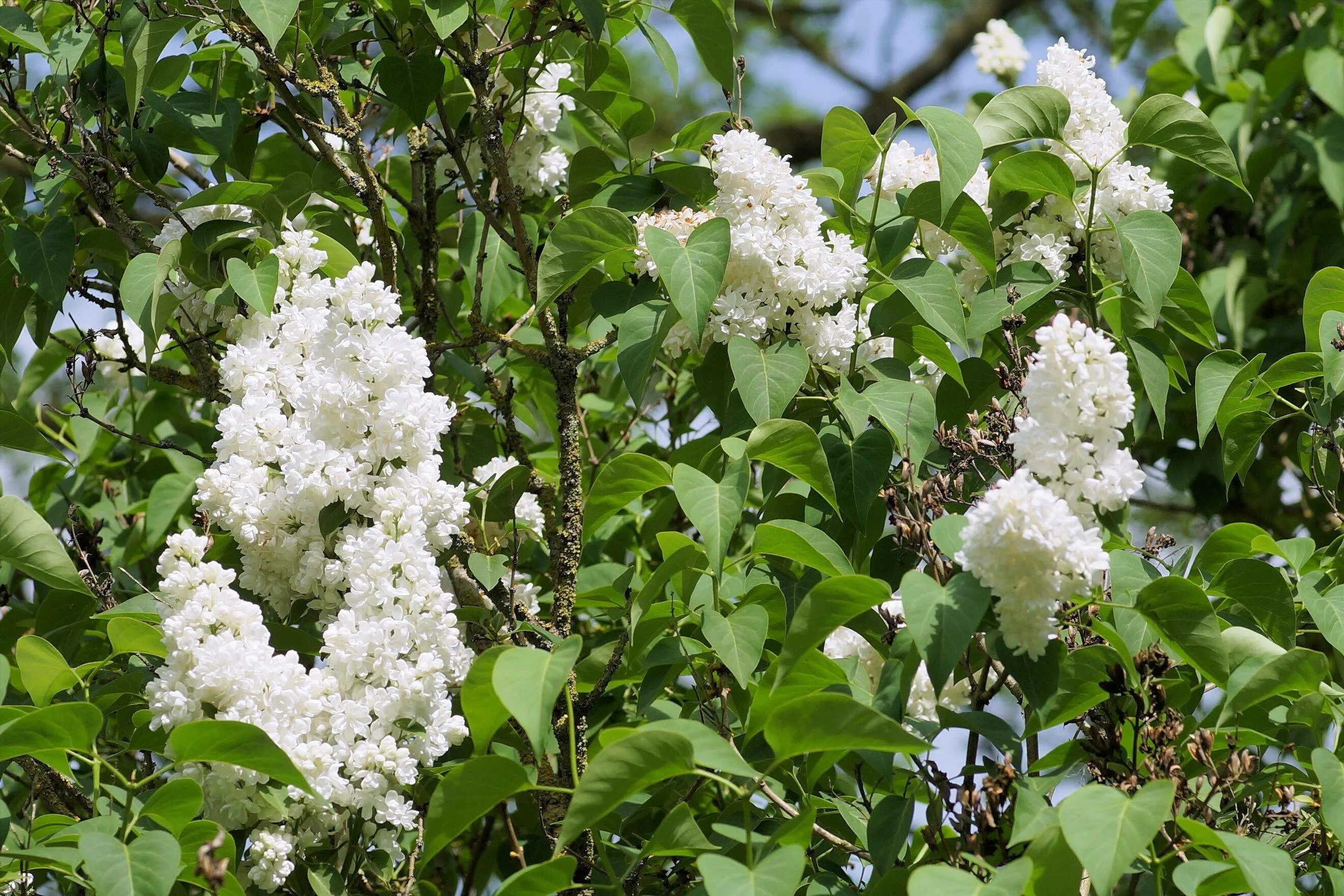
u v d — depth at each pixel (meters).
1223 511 4.39
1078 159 2.76
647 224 2.59
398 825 2.12
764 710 2.04
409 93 2.77
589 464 3.55
